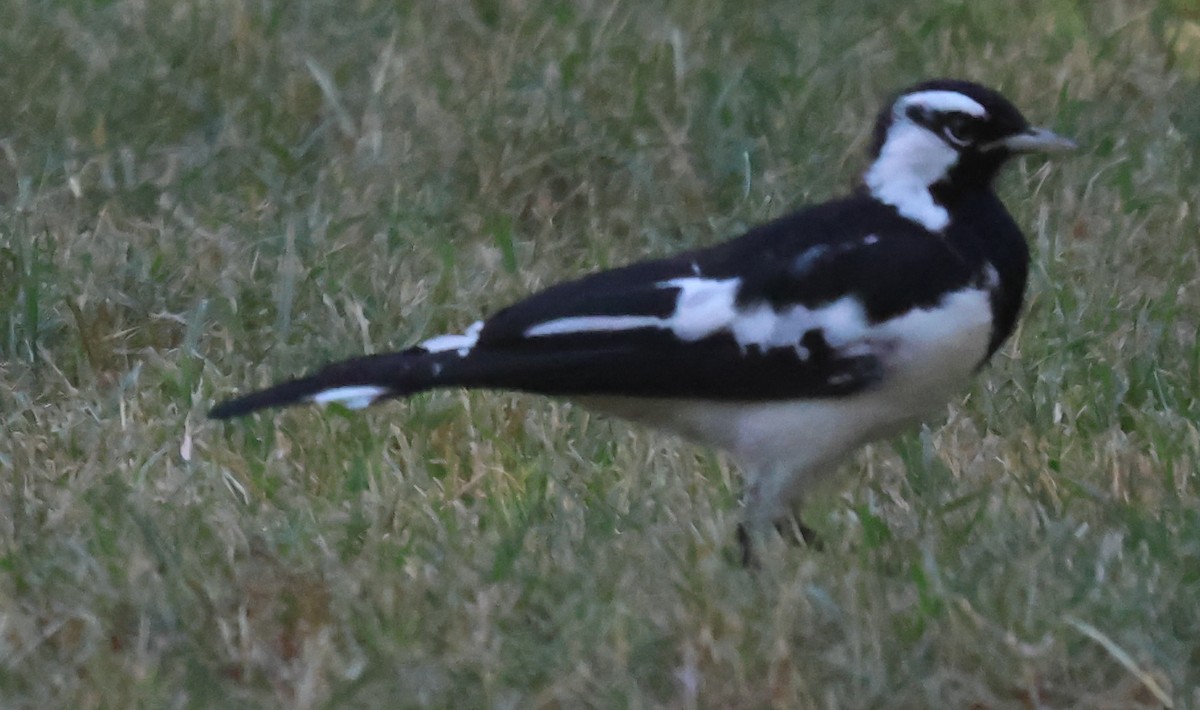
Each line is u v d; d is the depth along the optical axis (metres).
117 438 11.38
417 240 13.81
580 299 9.91
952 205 10.03
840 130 15.27
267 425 11.50
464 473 11.35
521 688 9.01
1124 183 14.72
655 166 14.95
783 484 10.09
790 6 17.31
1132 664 8.86
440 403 11.80
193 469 10.94
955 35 16.86
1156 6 17.84
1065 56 16.66
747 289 9.83
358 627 9.44
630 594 9.55
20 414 11.69
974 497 10.48
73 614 9.41
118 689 8.83
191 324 12.55
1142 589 9.54
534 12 16.83
